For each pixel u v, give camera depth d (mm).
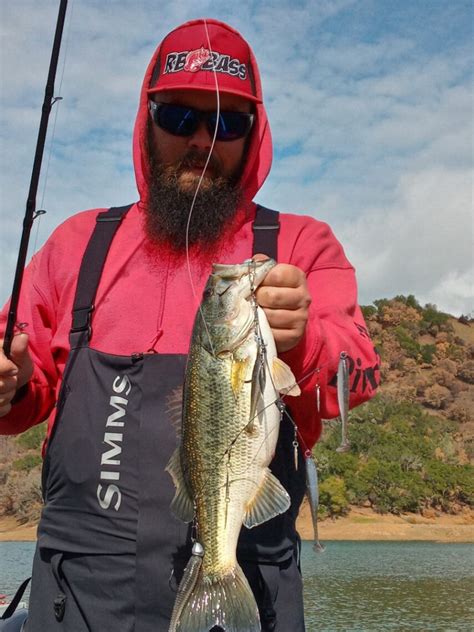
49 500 732
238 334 653
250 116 827
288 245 781
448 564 10188
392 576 8898
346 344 697
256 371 637
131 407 703
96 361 731
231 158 823
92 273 782
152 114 831
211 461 649
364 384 711
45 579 698
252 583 653
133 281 769
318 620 6176
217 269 680
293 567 687
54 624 676
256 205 854
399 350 27391
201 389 663
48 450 740
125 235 812
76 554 682
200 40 820
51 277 819
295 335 638
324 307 736
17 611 827
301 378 668
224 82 807
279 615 655
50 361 807
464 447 20047
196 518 642
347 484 15398
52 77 767
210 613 601
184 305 749
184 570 639
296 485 706
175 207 786
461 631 5688
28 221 726
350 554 11445
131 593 654
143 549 657
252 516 628
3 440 17891
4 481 15961
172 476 661
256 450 639
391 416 20562
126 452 688
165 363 712
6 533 13875
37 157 751
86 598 668
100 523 678
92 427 706
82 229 844
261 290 643
